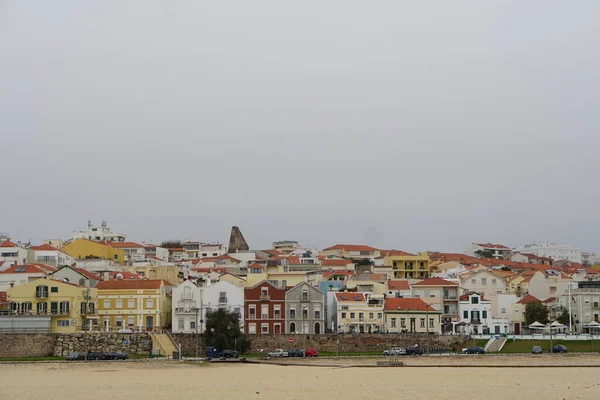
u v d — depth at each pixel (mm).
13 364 166625
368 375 149375
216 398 118062
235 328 195125
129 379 142750
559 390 126938
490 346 198000
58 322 193500
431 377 145875
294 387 130375
